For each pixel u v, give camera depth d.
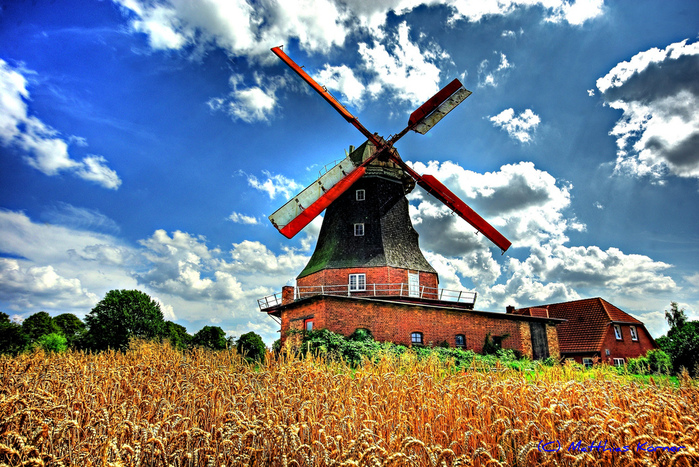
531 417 6.38
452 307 26.67
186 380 8.79
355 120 29.03
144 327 32.75
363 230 28.97
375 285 26.48
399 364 12.27
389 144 29.67
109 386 8.00
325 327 22.55
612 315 35.31
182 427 5.61
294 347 21.67
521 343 27.83
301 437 5.58
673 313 41.72
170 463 4.59
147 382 8.09
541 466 5.04
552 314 39.16
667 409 6.89
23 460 4.46
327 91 28.98
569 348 35.00
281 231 23.94
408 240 29.97
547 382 9.54
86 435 5.26
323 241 30.75
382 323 24.05
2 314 39.03
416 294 27.73
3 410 5.53
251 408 6.50
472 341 26.23
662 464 4.83
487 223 27.67
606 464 4.96
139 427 5.16
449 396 7.47
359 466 4.32
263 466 4.63
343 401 7.36
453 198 27.59
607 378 10.96
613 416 6.32
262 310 29.28
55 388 8.00
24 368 9.42
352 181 27.12
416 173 28.81
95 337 31.69
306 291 28.12
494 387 7.68
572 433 5.54
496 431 6.01
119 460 4.27
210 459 4.36
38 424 5.48
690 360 21.92
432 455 4.46
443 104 30.38
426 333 25.02
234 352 14.66
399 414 6.32
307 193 26.19
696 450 4.95
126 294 34.00
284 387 7.73
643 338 36.47
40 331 42.06
